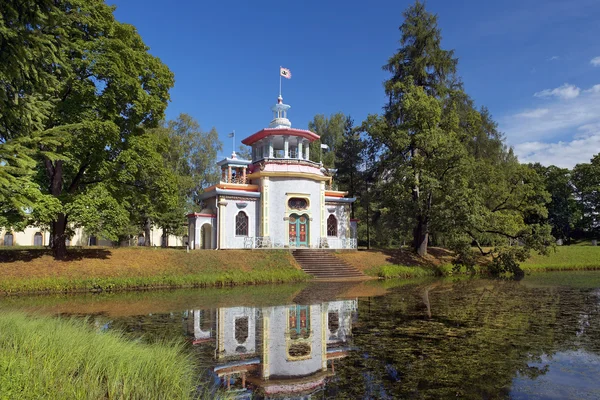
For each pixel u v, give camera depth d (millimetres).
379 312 15047
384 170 36625
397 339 10992
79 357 6746
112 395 5773
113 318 13523
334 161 47969
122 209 22781
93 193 21609
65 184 25250
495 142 40281
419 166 32375
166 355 7312
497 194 36656
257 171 34031
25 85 8375
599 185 58250
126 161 22297
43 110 8969
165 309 15484
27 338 7363
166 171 24969
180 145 44188
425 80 36562
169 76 25734
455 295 19859
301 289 22344
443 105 36062
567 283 25859
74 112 19734
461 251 32562
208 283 23703
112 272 22938
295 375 8078
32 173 7516
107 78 21047
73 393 5535
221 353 9648
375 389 7305
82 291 20875
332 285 24406
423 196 32094
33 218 19891
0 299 18031
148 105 23609
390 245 58812
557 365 8641
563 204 61812
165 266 24766
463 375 8031
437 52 35656
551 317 14023
